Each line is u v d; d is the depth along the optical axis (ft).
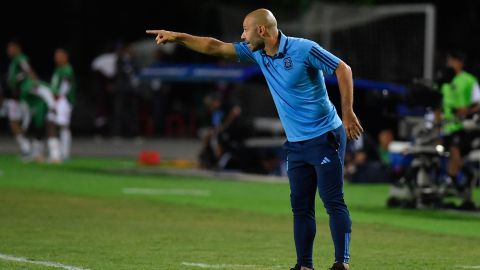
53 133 211.41
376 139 193.16
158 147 261.24
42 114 210.59
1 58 339.98
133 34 347.36
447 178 152.97
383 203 150.71
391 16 224.33
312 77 79.61
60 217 122.42
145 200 145.28
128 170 198.90
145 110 302.25
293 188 81.82
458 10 314.55
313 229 82.23
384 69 223.71
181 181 180.24
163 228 114.73
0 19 344.49
